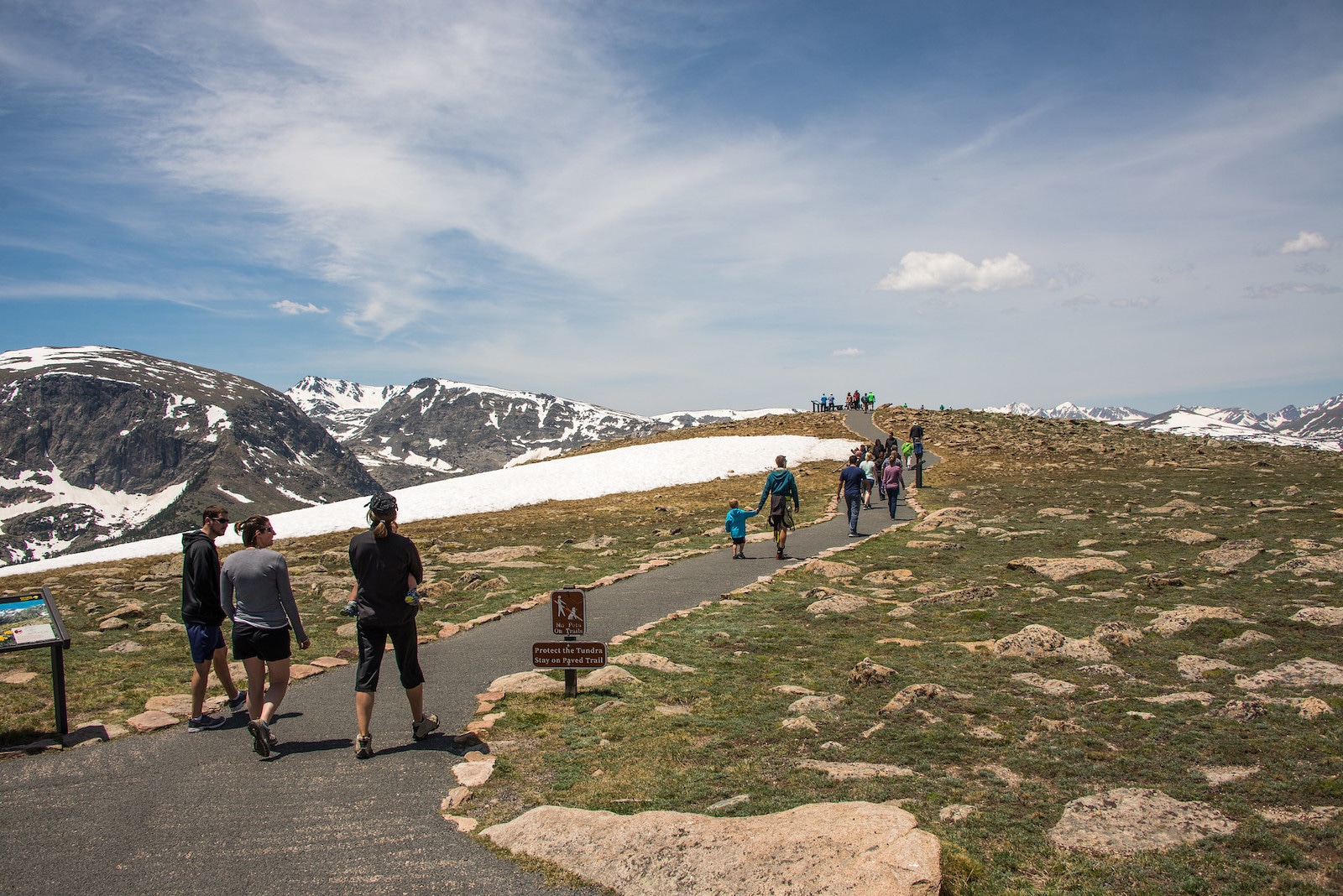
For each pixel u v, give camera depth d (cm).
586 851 548
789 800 623
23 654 1380
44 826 637
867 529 2450
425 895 511
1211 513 2205
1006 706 830
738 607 1428
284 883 532
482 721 880
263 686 849
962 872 494
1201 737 710
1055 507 2644
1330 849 517
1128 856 519
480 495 4962
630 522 3253
